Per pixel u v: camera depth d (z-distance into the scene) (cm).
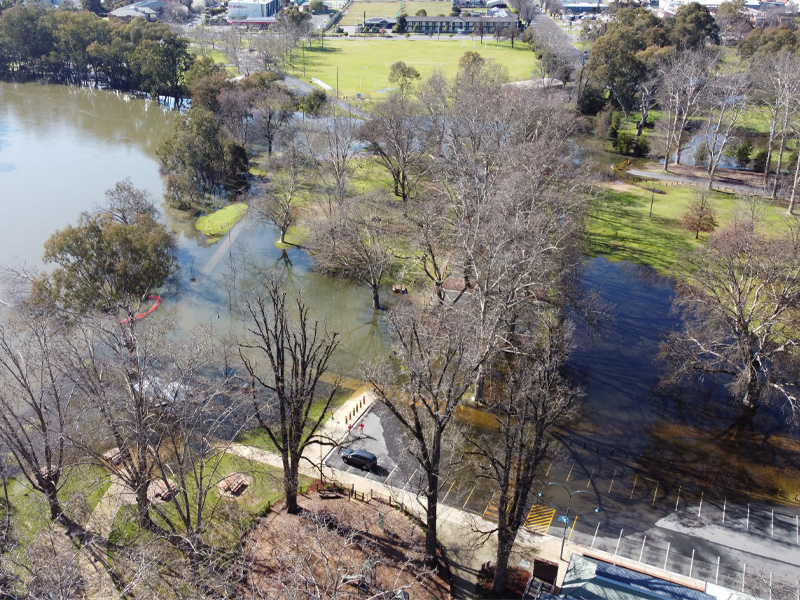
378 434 6253
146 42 17888
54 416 5753
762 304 6662
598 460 6000
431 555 4744
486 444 6109
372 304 8719
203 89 14038
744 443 6284
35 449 5716
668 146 13488
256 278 9225
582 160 12481
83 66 19825
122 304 6412
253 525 5038
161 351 5516
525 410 4491
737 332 6562
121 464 5547
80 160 13575
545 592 4497
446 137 11369
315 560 4653
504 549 4434
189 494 5362
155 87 17988
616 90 15788
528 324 6688
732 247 7144
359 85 18925
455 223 7881
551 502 5503
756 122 15162
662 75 15238
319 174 10956
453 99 11706
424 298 8462
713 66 15362
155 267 7619
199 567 4291
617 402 6806
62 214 10881
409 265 8944
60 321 6675
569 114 11306
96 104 18000
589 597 4203
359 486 5597
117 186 9388
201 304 8531
